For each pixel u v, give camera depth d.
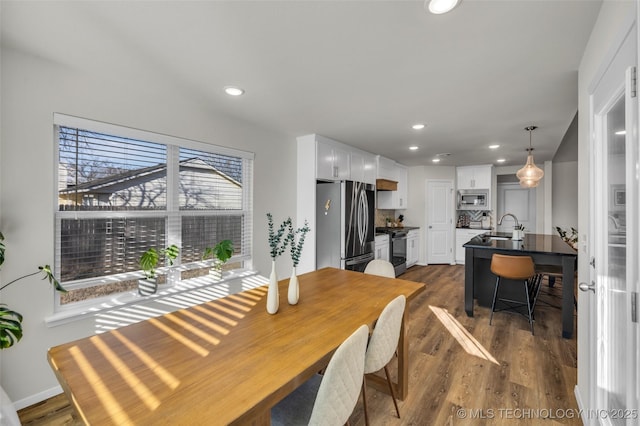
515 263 3.07
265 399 0.90
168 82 2.30
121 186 2.39
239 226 3.35
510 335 2.99
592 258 1.58
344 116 3.11
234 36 1.68
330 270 2.66
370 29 1.61
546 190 6.09
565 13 1.46
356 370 1.15
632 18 0.98
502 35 1.66
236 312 1.62
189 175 2.86
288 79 2.24
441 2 1.39
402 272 5.82
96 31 1.64
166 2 1.40
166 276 2.71
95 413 0.83
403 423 1.78
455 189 6.84
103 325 2.26
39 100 1.94
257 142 3.45
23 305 1.90
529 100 2.63
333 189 4.00
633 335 1.04
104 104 2.22
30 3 1.40
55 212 2.05
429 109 2.88
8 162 1.83
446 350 2.68
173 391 0.93
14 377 1.88
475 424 1.77
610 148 1.39
